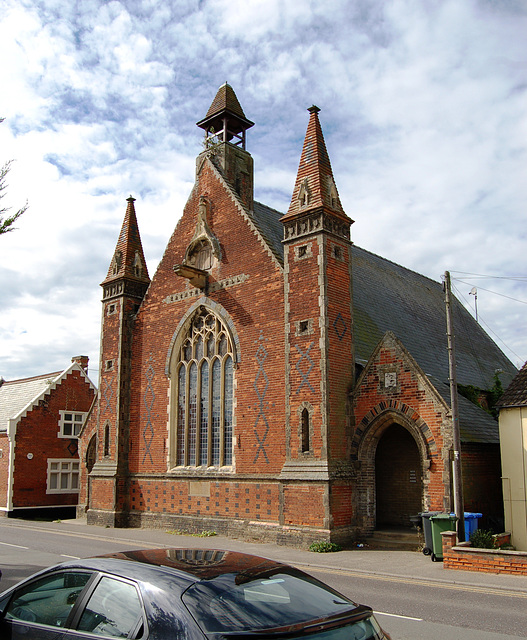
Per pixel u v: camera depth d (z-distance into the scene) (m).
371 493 21.48
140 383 30.02
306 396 21.80
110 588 5.48
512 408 19.89
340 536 20.42
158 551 6.41
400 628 9.80
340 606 5.43
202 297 27.25
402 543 20.31
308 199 23.17
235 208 26.59
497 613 10.88
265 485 23.14
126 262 31.75
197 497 25.89
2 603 6.36
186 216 29.14
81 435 34.81
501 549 16.48
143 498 28.59
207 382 26.81
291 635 4.67
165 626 4.79
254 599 5.12
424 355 28.67
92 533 26.34
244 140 31.27
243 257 25.77
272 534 22.16
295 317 22.72
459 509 17.28
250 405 24.27
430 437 20.16
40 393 40.06
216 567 5.63
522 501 19.31
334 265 22.72
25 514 37.72
